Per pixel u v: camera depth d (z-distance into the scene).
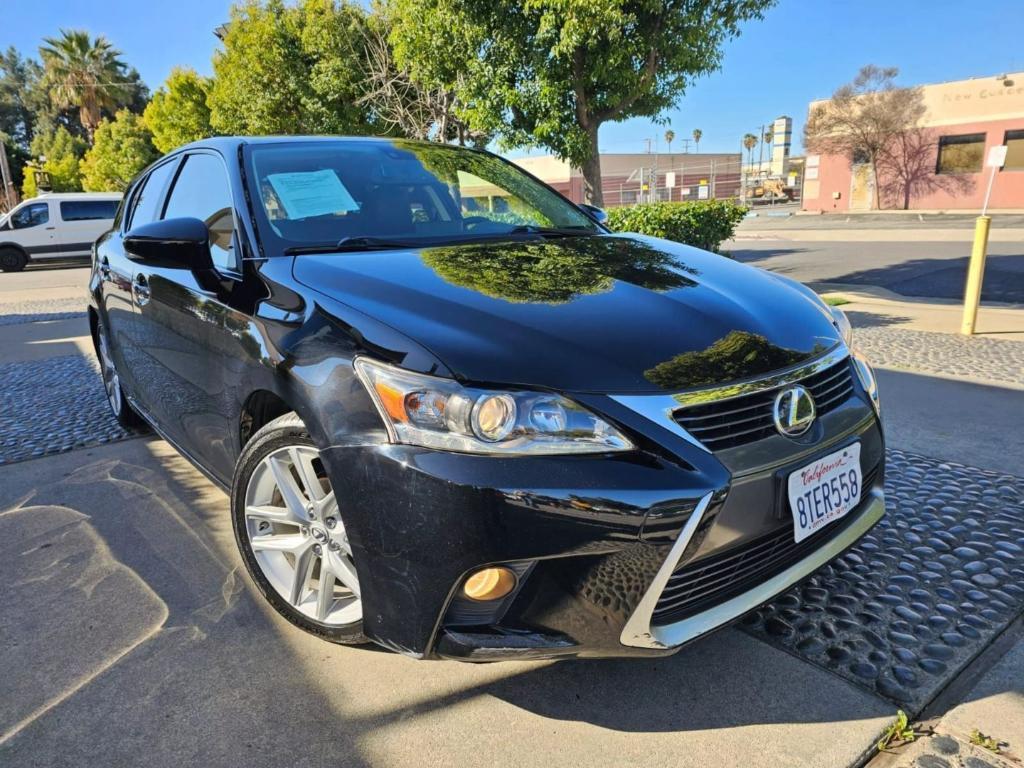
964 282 9.45
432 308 1.92
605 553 1.66
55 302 11.48
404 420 1.71
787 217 29.25
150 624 2.42
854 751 1.79
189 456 3.02
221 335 2.39
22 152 55.66
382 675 2.13
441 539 1.67
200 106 22.38
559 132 8.20
